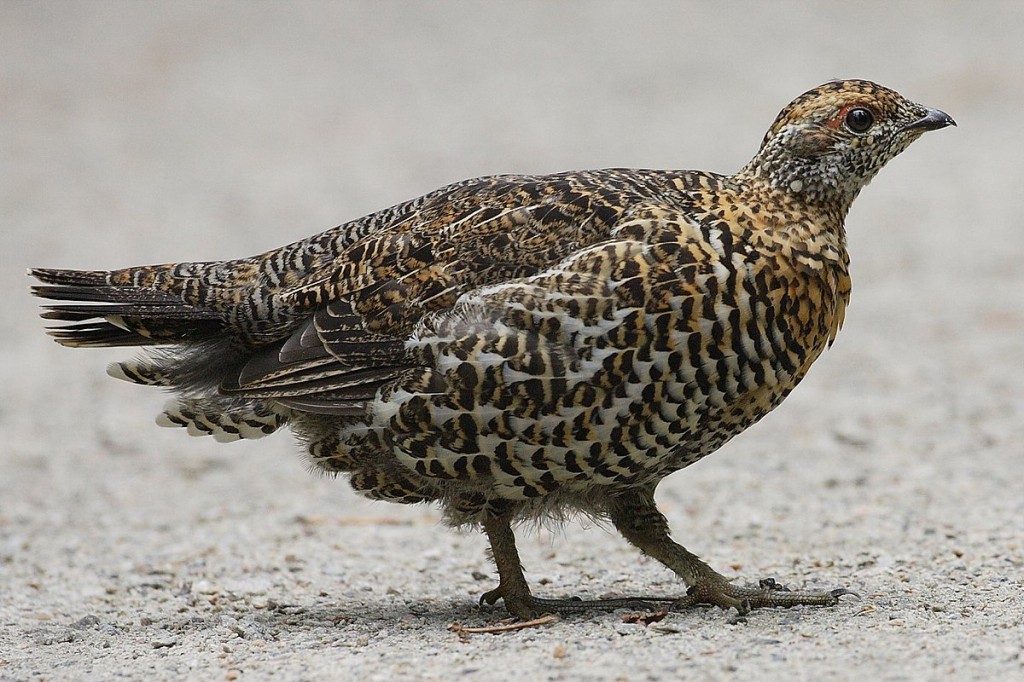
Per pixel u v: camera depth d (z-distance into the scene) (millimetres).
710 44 44812
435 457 9094
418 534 12875
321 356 9281
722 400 8945
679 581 10875
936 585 9992
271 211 29891
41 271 10023
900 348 19516
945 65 38781
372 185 31453
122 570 11930
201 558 12203
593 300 8703
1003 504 12492
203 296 9758
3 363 21484
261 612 10266
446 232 9242
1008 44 40562
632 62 43312
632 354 8703
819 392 17797
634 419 8836
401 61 45656
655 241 8852
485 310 8859
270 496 14648
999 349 19016
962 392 17156
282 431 17797
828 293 9211
